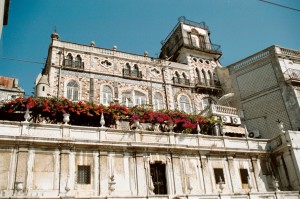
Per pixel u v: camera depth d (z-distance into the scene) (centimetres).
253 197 2016
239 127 2892
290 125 2953
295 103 2994
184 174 2127
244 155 2453
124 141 2009
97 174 1878
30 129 1819
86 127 1964
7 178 1653
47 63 3083
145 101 3148
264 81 3278
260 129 3147
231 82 3569
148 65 3372
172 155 2147
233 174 2309
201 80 3659
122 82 3109
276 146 2541
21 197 1475
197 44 3950
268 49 3344
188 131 2453
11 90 3378
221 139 2420
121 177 1927
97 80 2989
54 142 1816
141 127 2342
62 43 2994
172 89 3384
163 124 2434
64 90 2786
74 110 2028
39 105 1947
